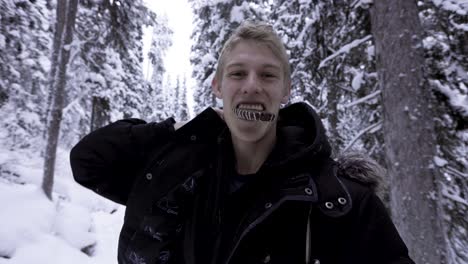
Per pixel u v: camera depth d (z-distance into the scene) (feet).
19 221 19.75
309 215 3.19
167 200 3.93
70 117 43.14
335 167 3.56
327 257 3.08
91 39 30.22
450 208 13.12
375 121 16.42
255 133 3.50
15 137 38.65
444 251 10.07
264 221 3.22
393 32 11.41
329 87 22.61
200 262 3.55
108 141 4.55
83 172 4.48
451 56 13.42
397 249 3.05
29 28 34.01
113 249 25.75
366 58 16.10
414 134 10.63
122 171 4.62
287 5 25.70
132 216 4.12
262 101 3.46
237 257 3.18
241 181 3.78
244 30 3.69
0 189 22.72
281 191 3.25
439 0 13.15
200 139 4.27
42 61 44.19
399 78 11.09
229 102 3.59
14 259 17.06
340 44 18.10
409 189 10.48
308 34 22.06
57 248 19.81
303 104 4.07
